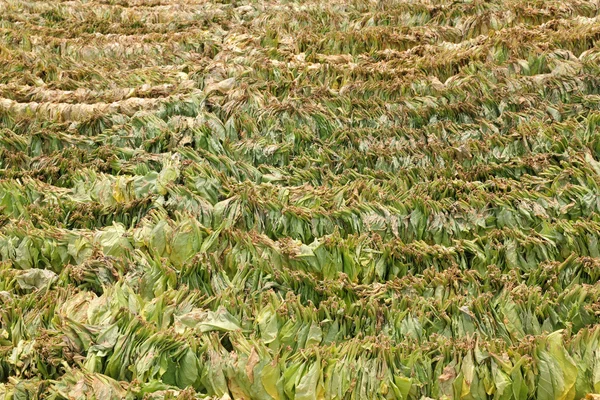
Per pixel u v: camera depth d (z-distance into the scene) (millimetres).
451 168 3693
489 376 2527
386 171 3775
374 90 4402
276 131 4078
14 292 3043
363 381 2521
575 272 3021
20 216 3424
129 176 3730
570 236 3176
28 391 2480
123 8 6188
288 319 2793
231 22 5695
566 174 3482
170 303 2846
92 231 3367
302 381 2525
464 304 2830
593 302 2824
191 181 3572
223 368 2574
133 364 2588
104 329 2660
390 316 2826
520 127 3865
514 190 3391
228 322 2773
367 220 3354
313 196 3525
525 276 3068
